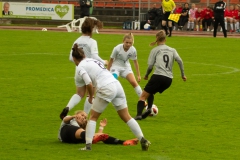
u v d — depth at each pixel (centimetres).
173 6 6594
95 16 8656
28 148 1888
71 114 2484
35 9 8425
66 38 6247
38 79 3497
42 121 2345
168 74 2348
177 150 1894
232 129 2245
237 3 8406
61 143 1958
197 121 2395
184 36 6781
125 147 1909
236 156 1833
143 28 7988
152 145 1958
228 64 4353
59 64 4206
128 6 8769
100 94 1806
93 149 1872
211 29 7850
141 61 4478
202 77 3697
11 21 8656
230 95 3047
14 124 2278
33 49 5153
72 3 8944
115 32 7350
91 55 2242
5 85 3253
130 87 3278
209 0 8388
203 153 1862
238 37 6894
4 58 4516
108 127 2241
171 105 2748
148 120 2405
